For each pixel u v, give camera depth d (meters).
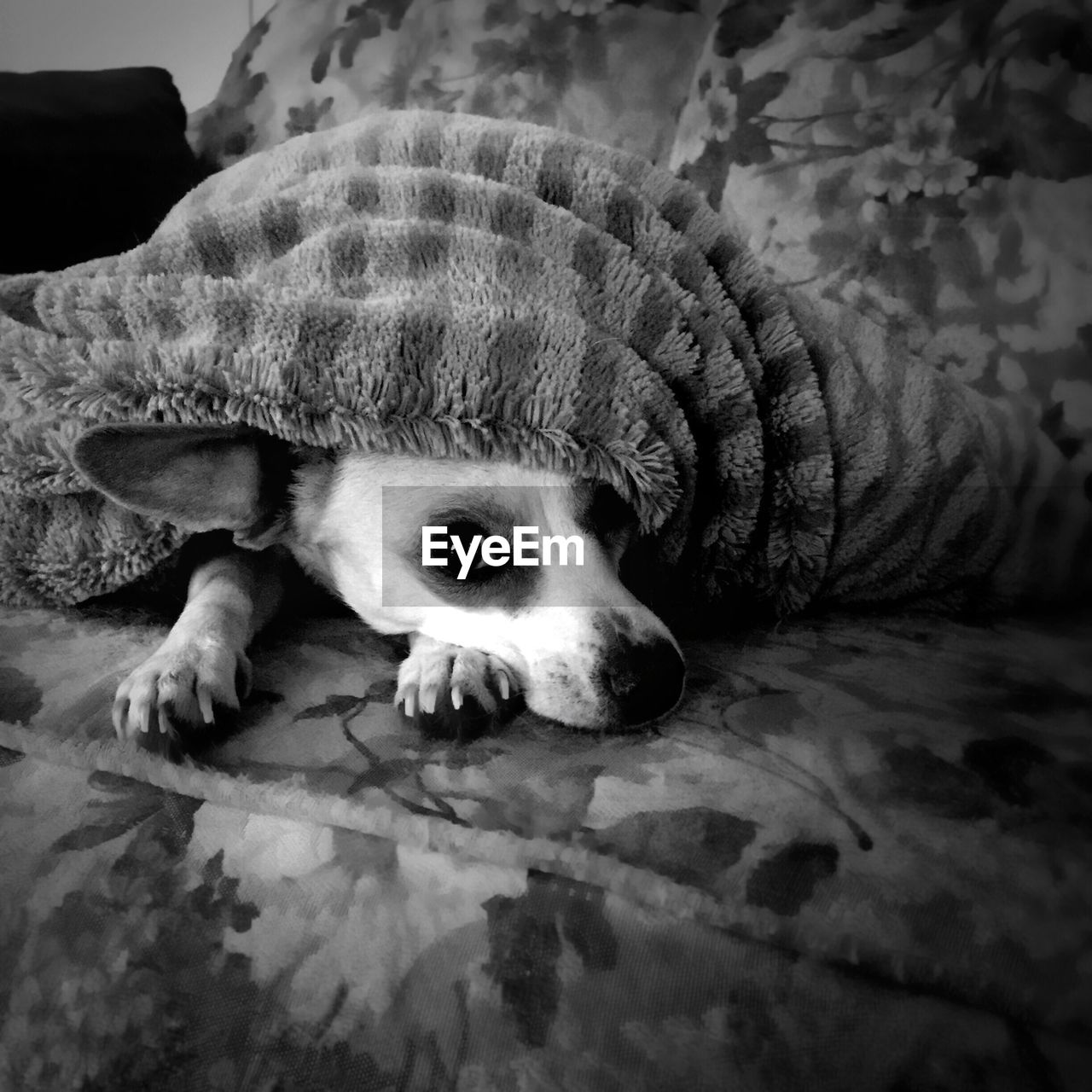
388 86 0.66
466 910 0.31
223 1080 0.30
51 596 0.43
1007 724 0.36
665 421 0.41
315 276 0.42
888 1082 0.28
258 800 0.33
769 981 0.29
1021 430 0.49
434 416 0.39
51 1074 0.31
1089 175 0.50
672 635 0.44
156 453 0.38
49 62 1.03
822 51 0.55
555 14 0.63
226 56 0.98
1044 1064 0.28
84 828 0.34
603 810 0.32
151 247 0.44
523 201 0.44
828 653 0.42
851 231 0.53
